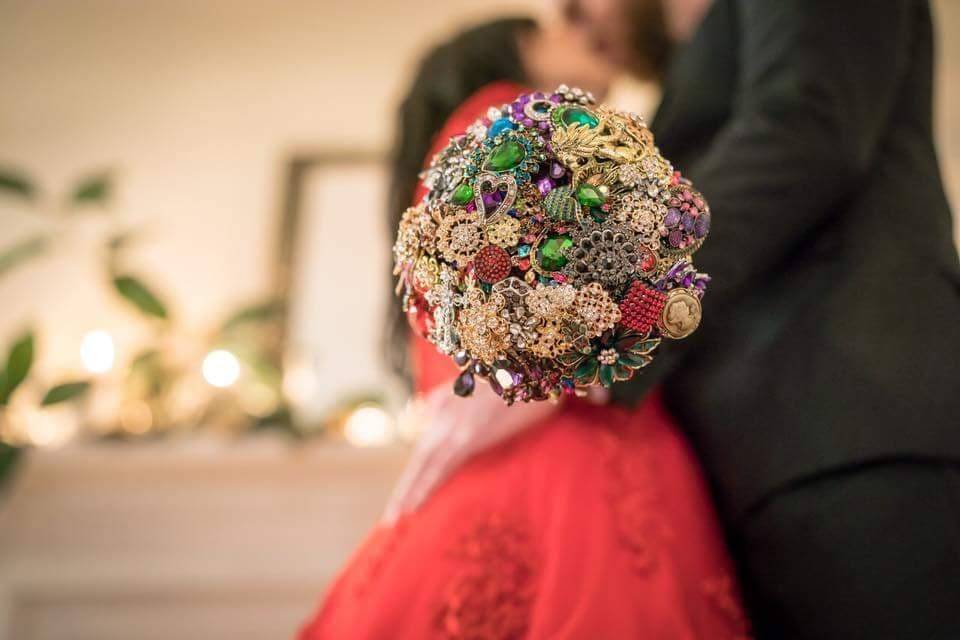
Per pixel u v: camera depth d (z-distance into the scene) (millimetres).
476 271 387
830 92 595
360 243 2080
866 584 503
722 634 544
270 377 1653
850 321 571
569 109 413
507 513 562
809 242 632
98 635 1521
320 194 2141
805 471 538
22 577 1518
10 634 1496
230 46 2297
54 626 1521
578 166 389
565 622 499
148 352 1717
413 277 429
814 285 605
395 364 826
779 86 612
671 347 592
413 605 535
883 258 595
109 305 2051
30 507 1552
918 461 511
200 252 2107
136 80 2266
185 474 1569
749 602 613
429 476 622
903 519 501
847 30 620
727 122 730
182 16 2285
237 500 1573
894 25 647
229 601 1547
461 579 531
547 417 621
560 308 381
